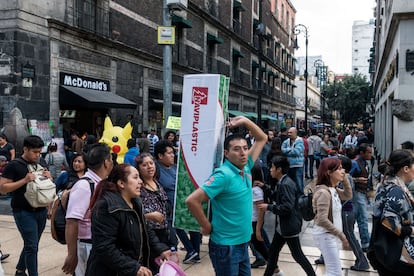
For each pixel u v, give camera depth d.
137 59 20.09
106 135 10.75
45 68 14.29
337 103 59.22
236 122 4.21
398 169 4.27
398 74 12.65
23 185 5.17
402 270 4.04
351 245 6.21
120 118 18.95
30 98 13.65
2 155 11.26
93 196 3.64
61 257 6.83
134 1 19.80
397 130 12.65
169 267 3.42
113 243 3.28
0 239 7.85
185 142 4.21
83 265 4.12
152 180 5.11
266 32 45.22
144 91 20.83
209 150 4.11
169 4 11.41
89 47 16.55
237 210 3.74
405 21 12.40
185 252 7.32
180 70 25.17
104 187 3.45
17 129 13.02
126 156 8.29
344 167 5.88
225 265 3.71
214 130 4.09
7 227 8.69
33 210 5.27
